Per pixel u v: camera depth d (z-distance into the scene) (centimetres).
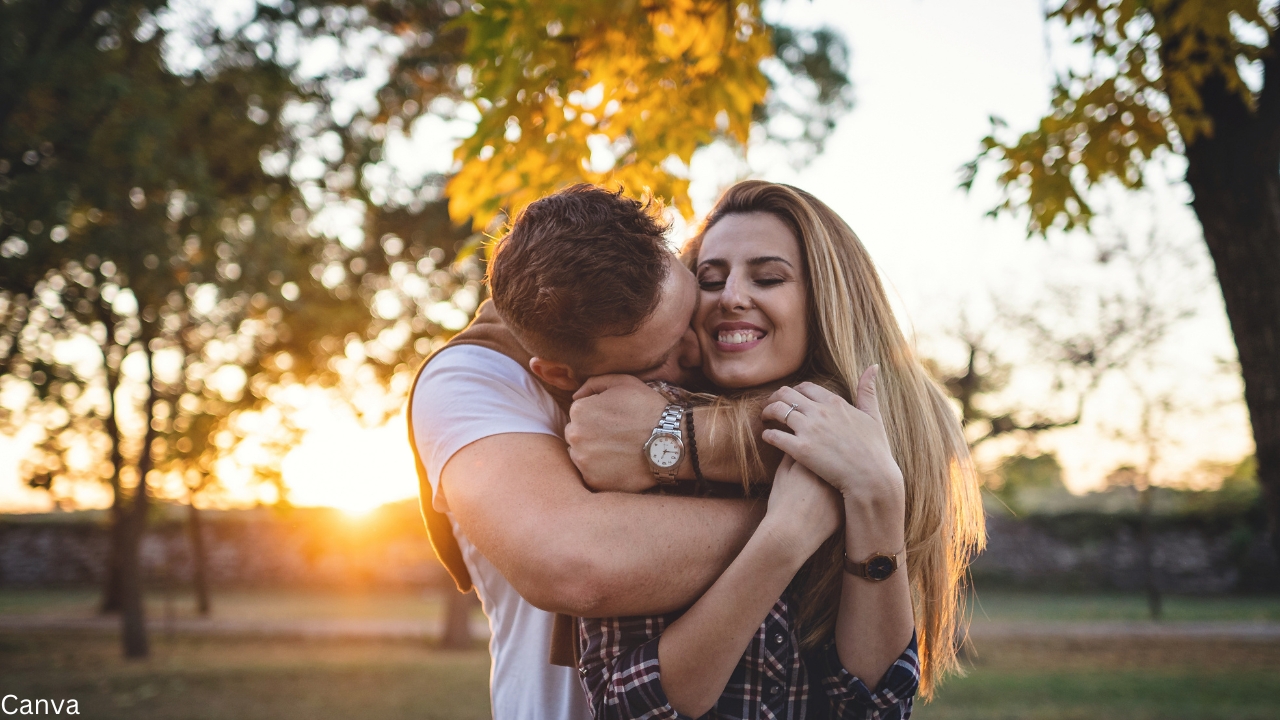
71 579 3019
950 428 188
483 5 280
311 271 1332
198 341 1484
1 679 1297
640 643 142
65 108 814
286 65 1001
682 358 171
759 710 143
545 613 163
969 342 1942
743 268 169
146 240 931
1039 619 2158
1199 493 2889
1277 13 308
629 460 148
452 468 147
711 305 169
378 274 1469
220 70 979
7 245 882
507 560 135
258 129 1011
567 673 159
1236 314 334
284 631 1925
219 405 1540
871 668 148
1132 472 2156
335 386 1504
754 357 166
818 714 151
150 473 1694
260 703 1111
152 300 1212
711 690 135
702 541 139
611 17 291
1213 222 336
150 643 1769
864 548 144
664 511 140
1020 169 349
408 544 2933
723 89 320
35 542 3038
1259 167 324
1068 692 1156
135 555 1591
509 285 146
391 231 1423
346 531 2945
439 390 157
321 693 1181
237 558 2950
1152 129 330
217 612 2347
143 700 1134
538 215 145
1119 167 342
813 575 156
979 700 1091
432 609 2466
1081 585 2803
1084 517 2888
